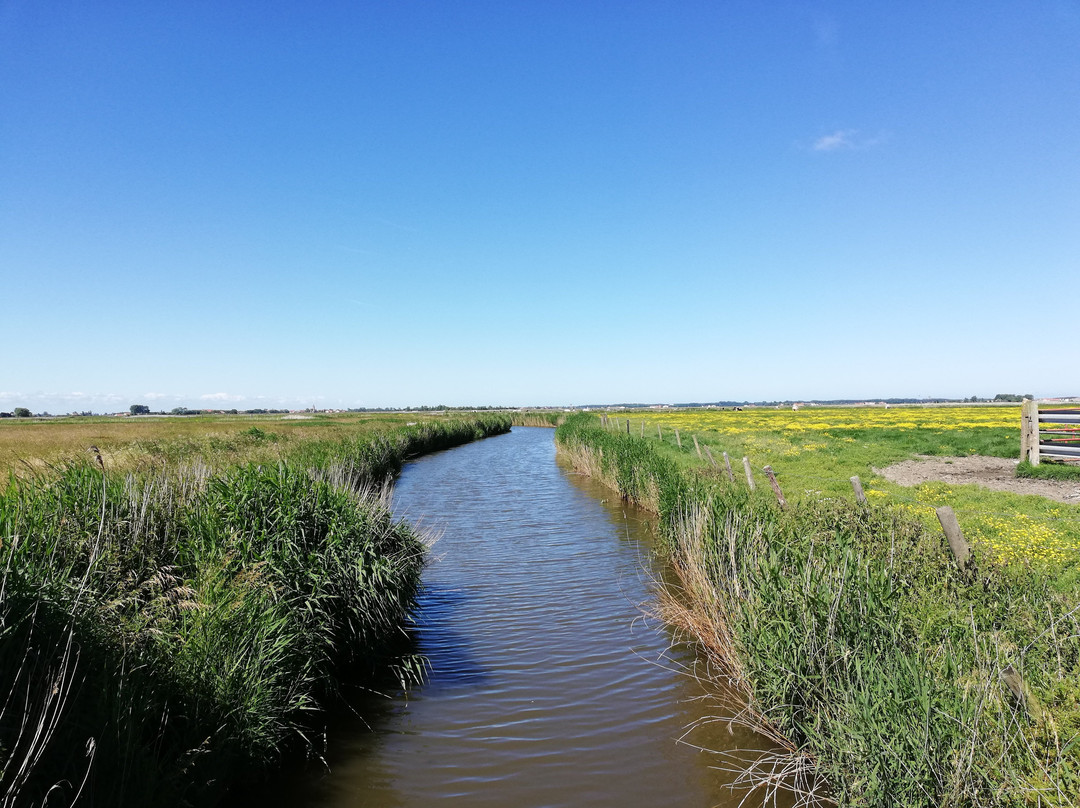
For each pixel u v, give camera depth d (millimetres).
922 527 8562
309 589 7156
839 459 23266
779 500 10219
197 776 4613
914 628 5281
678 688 7020
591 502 19938
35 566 5125
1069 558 8109
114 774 3938
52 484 7930
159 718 4691
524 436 63438
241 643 5539
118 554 6586
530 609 9781
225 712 5031
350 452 21328
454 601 10250
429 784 5336
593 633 8734
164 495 7973
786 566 6680
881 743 4117
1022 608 5684
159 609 5820
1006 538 9578
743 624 6234
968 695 4281
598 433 27531
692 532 9602
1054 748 3734
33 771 3605
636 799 5090
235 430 38344
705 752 5742
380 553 8633
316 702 6348
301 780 5410
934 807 3895
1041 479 17953
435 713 6570
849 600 5496
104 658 4617
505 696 6918
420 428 42750
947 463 22797
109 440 26359
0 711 3654
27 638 4133
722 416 75000
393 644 8297
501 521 17031
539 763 5621
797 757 5234
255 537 7227
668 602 9609
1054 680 4312
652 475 16531
